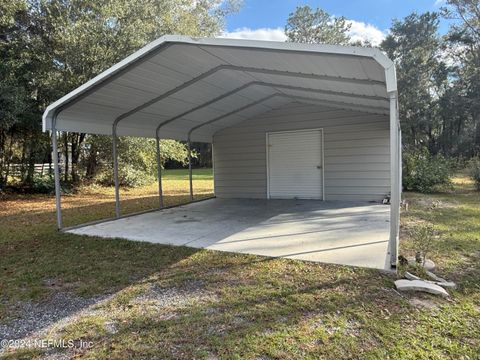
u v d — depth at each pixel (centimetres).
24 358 192
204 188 1349
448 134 2580
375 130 801
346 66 363
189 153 912
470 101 2297
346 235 462
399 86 2366
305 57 359
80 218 693
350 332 210
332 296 262
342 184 845
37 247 445
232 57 432
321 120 860
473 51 2378
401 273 306
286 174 916
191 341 204
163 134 815
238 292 276
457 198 841
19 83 969
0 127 941
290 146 905
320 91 570
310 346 196
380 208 702
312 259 355
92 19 1006
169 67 474
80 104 531
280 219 607
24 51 982
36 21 1015
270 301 257
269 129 927
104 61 992
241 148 970
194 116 781
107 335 215
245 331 214
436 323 219
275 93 728
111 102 559
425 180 973
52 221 662
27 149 1184
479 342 198
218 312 242
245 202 871
